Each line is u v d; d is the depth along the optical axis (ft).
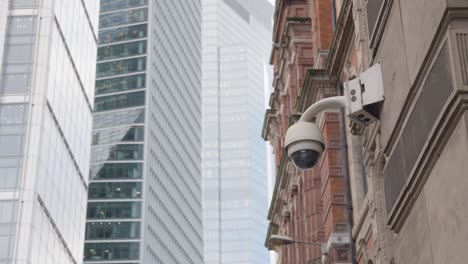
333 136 89.20
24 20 226.99
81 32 261.24
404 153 26.50
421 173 24.56
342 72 86.74
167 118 489.67
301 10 127.75
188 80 555.69
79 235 245.65
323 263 88.12
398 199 27.12
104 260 405.80
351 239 77.10
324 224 95.40
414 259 26.02
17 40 224.12
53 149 221.46
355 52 78.28
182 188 501.97
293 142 33.42
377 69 29.89
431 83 23.58
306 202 106.73
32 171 206.59
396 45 27.53
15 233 198.49
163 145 472.03
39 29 225.76
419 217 25.32
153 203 435.94
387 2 28.96
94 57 277.03
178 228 481.05
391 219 28.48
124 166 431.84
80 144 252.42
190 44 576.20
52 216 217.77
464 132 21.27
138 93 456.04
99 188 425.28
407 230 26.94
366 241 70.64
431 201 24.00
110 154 436.35
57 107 228.43
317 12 102.32
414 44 25.31
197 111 571.28
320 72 92.32
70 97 242.37
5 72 219.82
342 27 79.30
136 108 450.30
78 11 257.96
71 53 246.68
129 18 484.33
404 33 26.55
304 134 33.30
